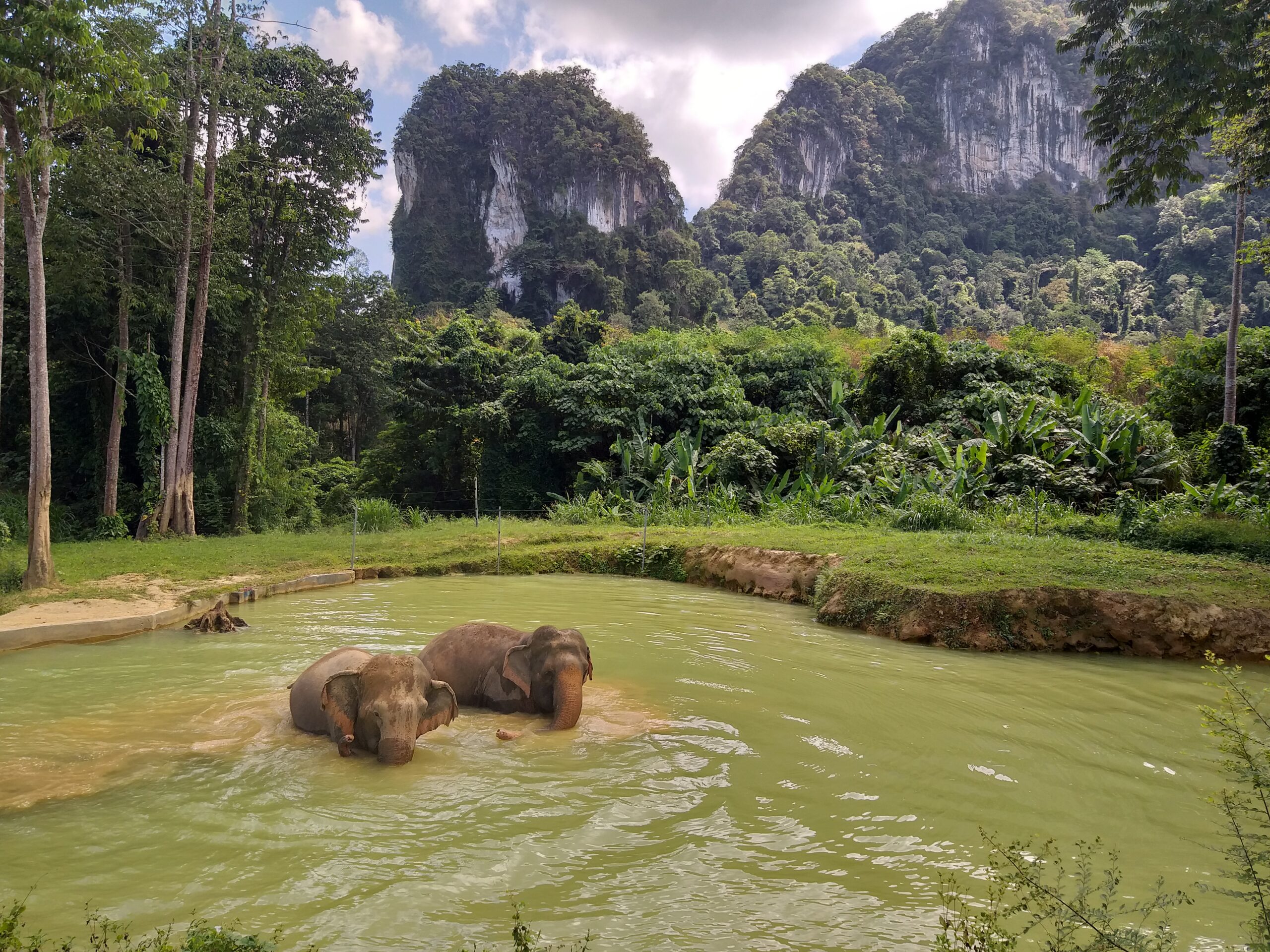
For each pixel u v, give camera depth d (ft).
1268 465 62.28
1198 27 43.45
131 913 11.62
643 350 116.26
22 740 19.42
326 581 51.47
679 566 55.01
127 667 27.61
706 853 13.69
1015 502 64.39
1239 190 57.41
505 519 87.15
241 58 80.94
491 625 23.41
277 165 92.63
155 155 85.15
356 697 18.16
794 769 17.72
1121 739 20.51
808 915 11.80
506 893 12.28
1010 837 14.61
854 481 79.36
